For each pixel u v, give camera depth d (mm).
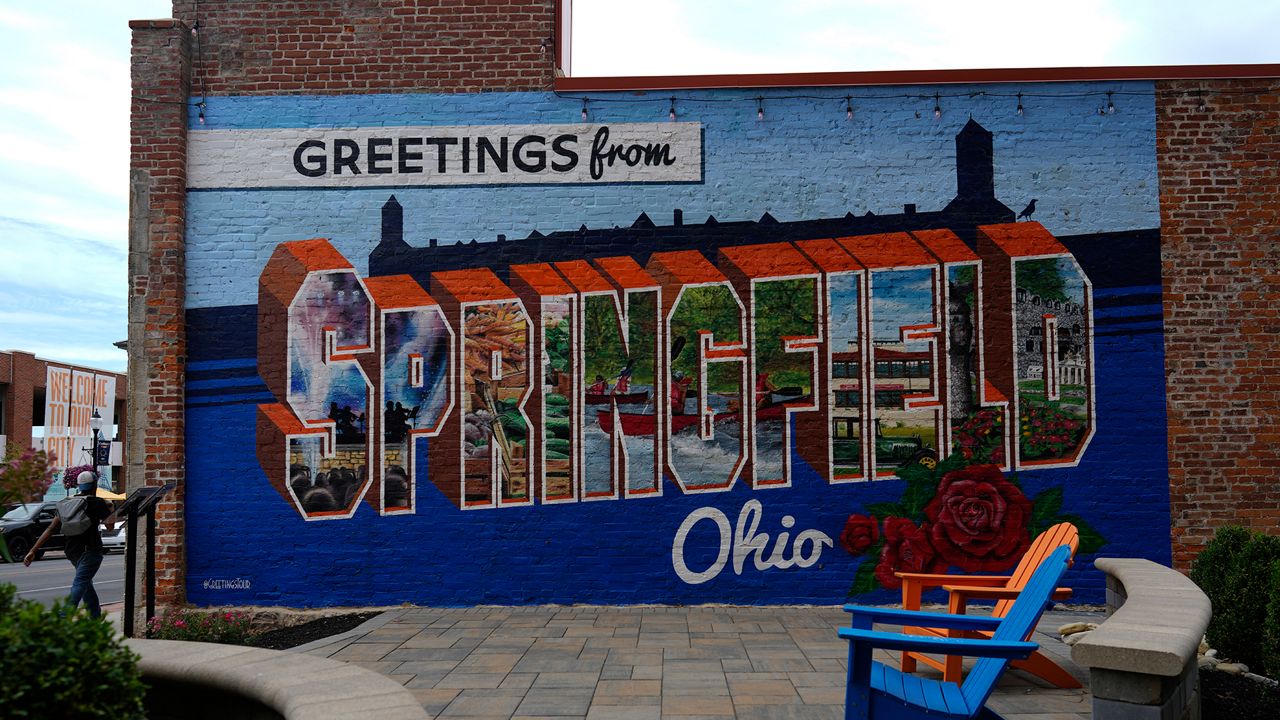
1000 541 8016
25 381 35375
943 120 8312
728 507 8102
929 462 8102
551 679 5527
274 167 8422
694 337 8234
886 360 8172
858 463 8109
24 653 2666
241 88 8469
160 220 8305
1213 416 8047
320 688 3316
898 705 3832
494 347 8273
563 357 8250
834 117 8352
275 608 8086
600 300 8281
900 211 8273
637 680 5496
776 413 8156
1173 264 8156
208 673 3625
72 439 39219
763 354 8203
